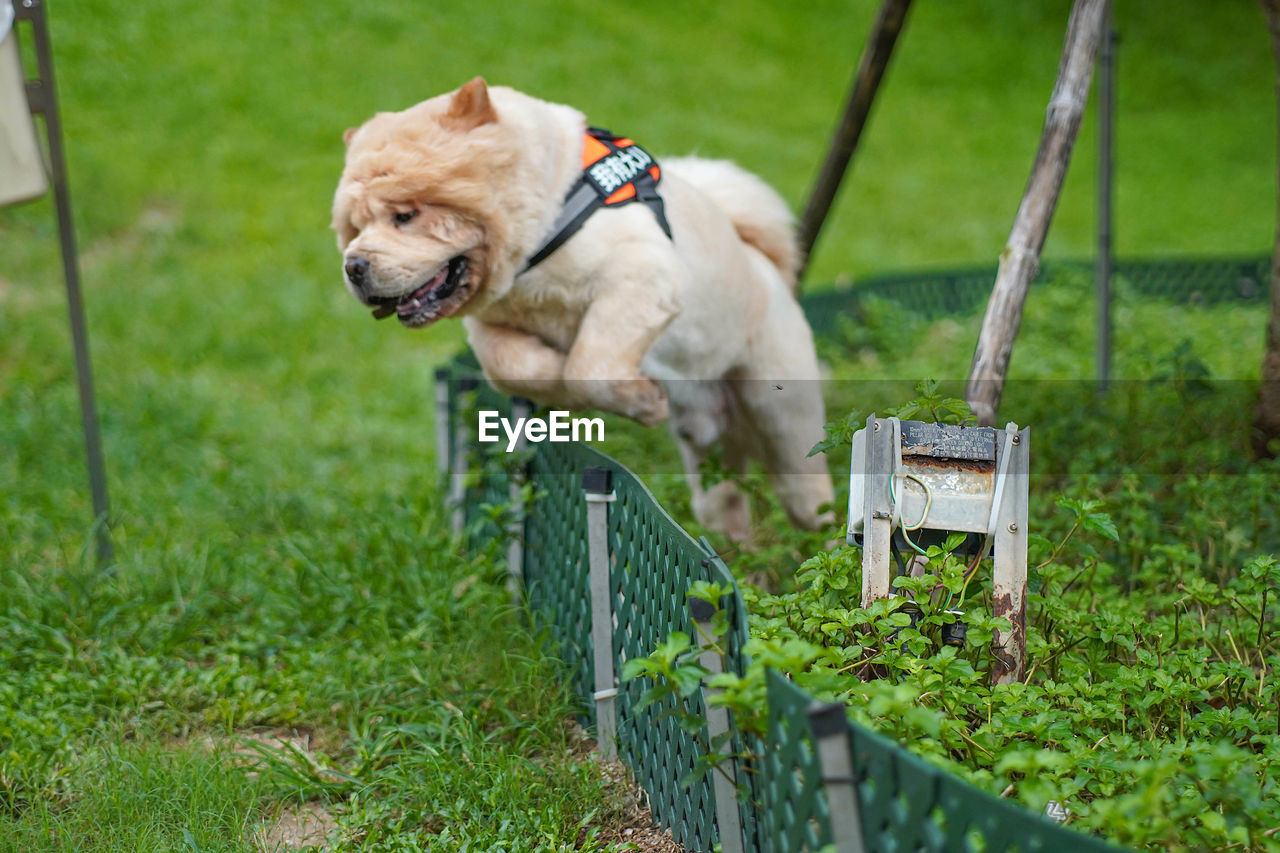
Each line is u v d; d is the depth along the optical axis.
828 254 14.12
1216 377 7.43
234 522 6.11
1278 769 2.71
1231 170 18.16
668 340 4.50
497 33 19.17
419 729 3.79
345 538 5.87
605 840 3.28
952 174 17.61
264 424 8.13
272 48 17.08
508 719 3.87
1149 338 8.86
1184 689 2.97
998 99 20.77
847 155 6.22
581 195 4.18
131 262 11.57
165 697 4.24
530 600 4.63
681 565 2.89
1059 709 3.04
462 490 5.81
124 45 16.20
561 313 4.39
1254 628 3.64
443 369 6.05
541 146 4.10
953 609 3.09
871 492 3.01
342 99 16.17
